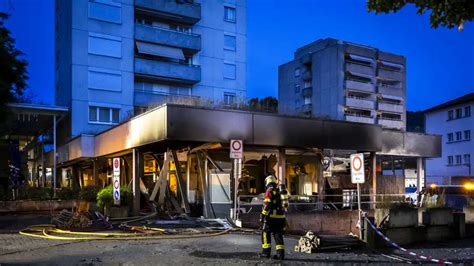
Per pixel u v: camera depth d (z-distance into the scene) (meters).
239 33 44.38
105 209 15.92
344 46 66.12
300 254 10.27
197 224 14.84
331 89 66.00
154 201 18.09
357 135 19.27
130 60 37.88
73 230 13.36
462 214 15.41
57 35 41.28
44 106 26.23
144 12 39.53
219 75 42.88
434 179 50.75
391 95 69.62
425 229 14.30
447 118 56.50
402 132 24.38
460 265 9.93
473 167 52.03
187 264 8.77
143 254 9.69
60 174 37.00
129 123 18.41
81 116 35.19
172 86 41.09
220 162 17.97
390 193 22.16
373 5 6.72
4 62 17.11
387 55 69.50
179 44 40.22
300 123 17.88
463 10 5.99
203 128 15.78
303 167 21.38
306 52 74.62
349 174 21.58
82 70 35.59
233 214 15.38
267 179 9.75
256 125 16.88
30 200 20.45
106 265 8.70
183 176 19.41
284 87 75.81
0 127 25.86
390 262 9.73
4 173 28.00
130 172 22.12
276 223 9.39
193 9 40.97
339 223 16.58
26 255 9.55
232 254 9.80
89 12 36.31
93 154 24.42
